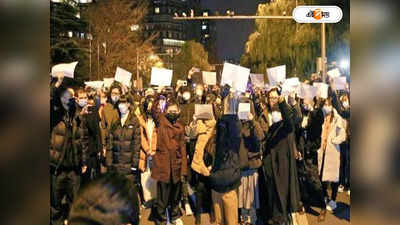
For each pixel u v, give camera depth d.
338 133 7.80
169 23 135.50
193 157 6.80
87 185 2.18
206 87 8.88
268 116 7.23
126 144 6.92
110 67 35.72
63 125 6.25
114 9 35.47
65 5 29.33
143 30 42.03
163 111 7.25
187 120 7.92
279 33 29.22
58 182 6.20
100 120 8.11
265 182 6.75
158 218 6.63
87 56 32.53
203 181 6.88
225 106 6.25
